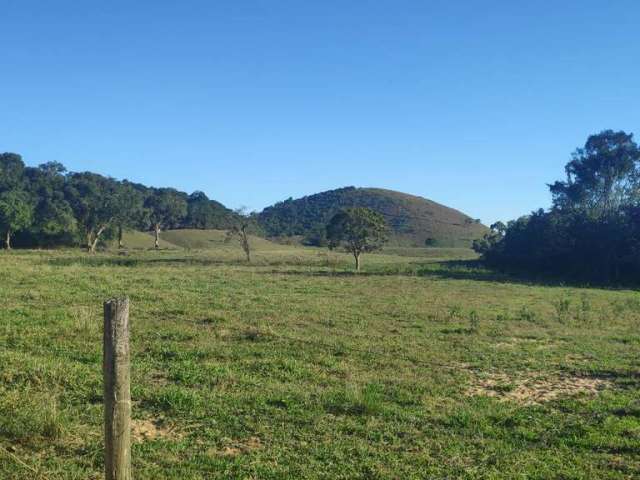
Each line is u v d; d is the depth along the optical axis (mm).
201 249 88438
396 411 9414
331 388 10719
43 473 6367
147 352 12977
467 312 22656
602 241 50688
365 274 44406
